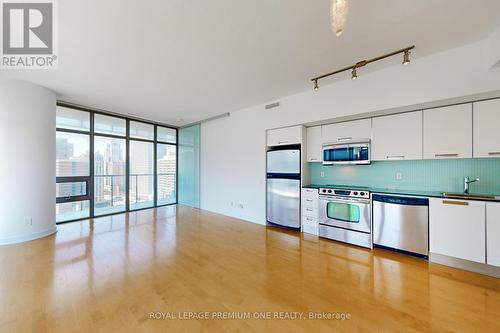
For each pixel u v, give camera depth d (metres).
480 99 2.49
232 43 2.37
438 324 1.65
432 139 2.81
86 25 2.05
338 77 3.25
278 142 4.33
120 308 1.83
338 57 2.68
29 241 3.45
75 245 3.29
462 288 2.14
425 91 2.66
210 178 5.86
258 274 2.44
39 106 3.56
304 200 3.98
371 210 3.20
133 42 2.34
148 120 6.03
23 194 3.43
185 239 3.61
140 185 6.07
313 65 2.88
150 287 2.16
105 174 5.30
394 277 2.36
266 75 3.18
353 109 3.26
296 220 4.05
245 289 2.14
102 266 2.60
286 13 1.91
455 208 2.51
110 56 2.63
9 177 3.31
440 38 2.29
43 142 3.63
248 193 4.88
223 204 5.48
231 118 5.28
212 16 1.94
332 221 3.60
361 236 3.28
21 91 3.37
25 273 2.42
